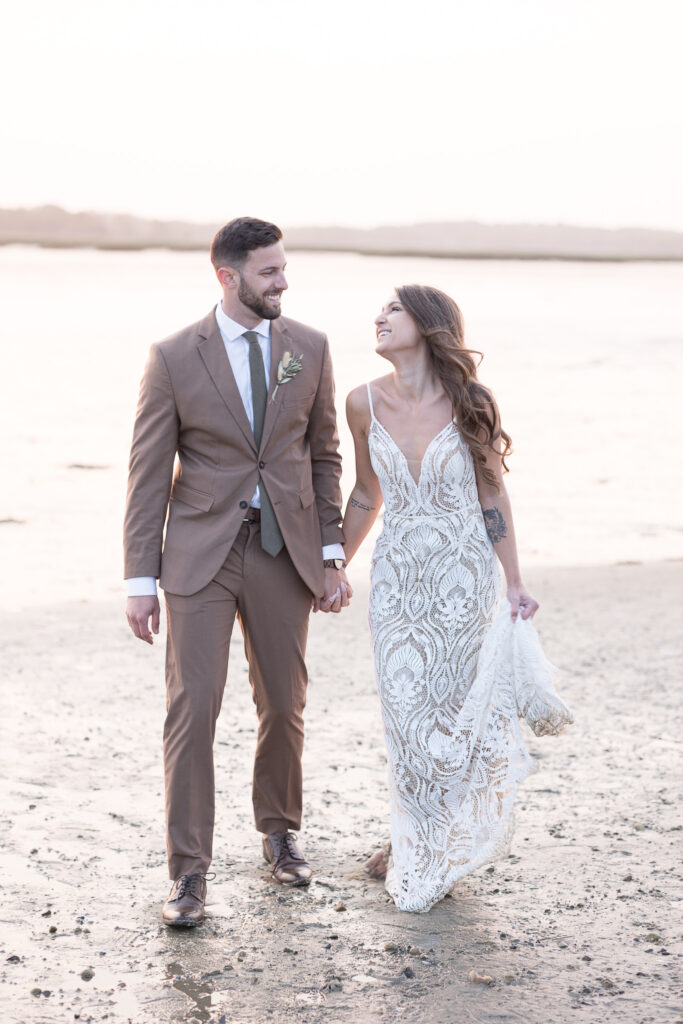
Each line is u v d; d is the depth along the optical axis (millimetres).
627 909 3799
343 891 3982
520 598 3967
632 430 20438
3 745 5465
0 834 4398
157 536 3859
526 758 3932
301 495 3904
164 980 3328
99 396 23750
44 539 11312
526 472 15930
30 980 3320
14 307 54688
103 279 92938
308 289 87625
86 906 3824
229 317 3824
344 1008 3172
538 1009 3162
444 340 3838
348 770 5195
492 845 3859
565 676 6637
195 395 3770
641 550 11055
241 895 3938
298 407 3877
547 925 3691
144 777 5090
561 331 47469
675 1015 3131
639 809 4684
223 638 3822
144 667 6957
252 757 5387
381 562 3975
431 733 3879
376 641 3979
